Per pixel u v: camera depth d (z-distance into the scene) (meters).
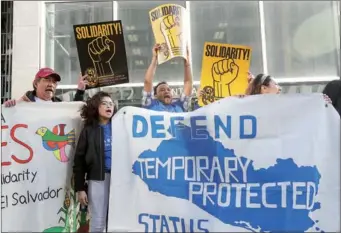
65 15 7.26
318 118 3.42
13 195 3.68
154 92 4.77
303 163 3.38
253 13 7.32
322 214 3.29
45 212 3.71
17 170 3.72
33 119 3.81
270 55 7.25
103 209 3.58
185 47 4.66
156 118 3.61
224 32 7.30
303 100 3.46
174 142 3.56
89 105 3.75
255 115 3.50
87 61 4.52
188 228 3.41
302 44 7.25
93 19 7.31
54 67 7.14
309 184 3.35
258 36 7.27
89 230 3.62
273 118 3.47
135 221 3.46
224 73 4.77
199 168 3.50
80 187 3.62
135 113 3.62
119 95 7.04
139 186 3.51
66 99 7.05
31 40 6.92
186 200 3.46
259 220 3.36
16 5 6.96
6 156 3.72
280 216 3.34
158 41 4.59
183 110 4.64
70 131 3.84
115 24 4.51
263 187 3.40
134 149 3.57
